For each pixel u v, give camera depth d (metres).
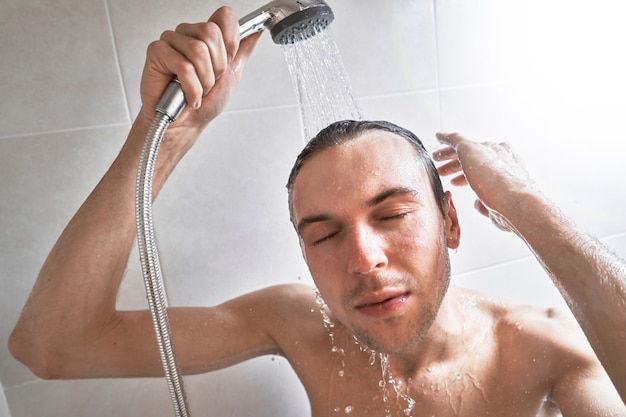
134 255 0.82
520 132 1.09
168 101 0.55
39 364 0.68
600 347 0.49
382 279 0.55
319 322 0.80
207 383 0.88
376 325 0.57
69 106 0.76
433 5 0.97
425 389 0.68
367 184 0.57
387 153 0.59
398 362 0.70
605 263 0.51
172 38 0.57
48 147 0.75
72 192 0.78
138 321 0.72
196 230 0.85
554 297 1.17
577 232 0.56
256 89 0.86
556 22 1.10
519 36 1.06
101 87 0.77
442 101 1.00
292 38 0.62
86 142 0.77
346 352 0.74
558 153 1.14
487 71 1.04
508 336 0.72
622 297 0.48
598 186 1.19
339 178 0.57
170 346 0.55
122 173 0.65
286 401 0.93
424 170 0.62
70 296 0.63
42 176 0.76
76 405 0.81
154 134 0.54
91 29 0.76
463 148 0.77
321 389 0.74
